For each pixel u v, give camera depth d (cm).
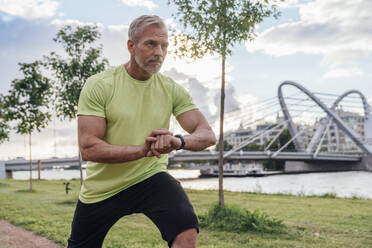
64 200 1241
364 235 610
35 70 1228
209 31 659
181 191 185
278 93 7506
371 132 7825
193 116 203
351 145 10269
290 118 7406
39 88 1223
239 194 1742
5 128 2033
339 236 605
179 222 170
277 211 1007
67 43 1161
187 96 208
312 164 7406
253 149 10750
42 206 1062
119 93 182
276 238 591
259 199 1441
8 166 5272
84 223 199
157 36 165
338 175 5484
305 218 848
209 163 12319
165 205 177
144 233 607
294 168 7694
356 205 1214
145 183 190
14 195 1545
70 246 206
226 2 654
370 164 6812
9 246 527
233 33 659
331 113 7250
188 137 169
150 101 192
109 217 196
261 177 5559
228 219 705
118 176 191
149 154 158
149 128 193
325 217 869
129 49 175
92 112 174
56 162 5388
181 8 666
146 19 166
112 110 181
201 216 759
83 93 179
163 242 533
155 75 198
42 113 1269
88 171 198
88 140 169
